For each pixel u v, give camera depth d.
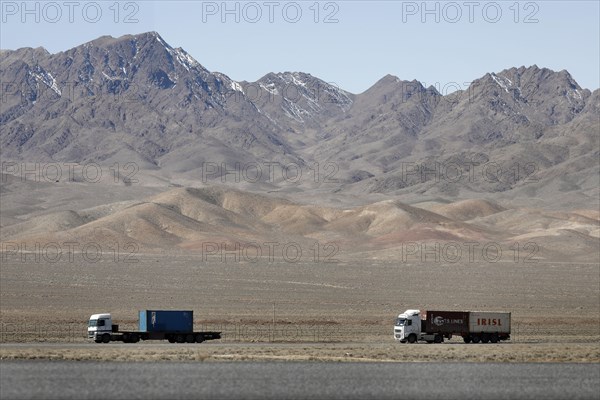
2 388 131.50
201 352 171.50
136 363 156.00
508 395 131.62
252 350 176.50
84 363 155.62
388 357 167.00
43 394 127.69
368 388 135.25
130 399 124.81
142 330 197.88
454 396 130.50
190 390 131.38
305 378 142.50
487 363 161.75
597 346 193.12
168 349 178.00
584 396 131.38
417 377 145.25
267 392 130.75
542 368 156.12
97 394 127.88
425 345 194.12
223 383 137.12
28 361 157.25
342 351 175.88
